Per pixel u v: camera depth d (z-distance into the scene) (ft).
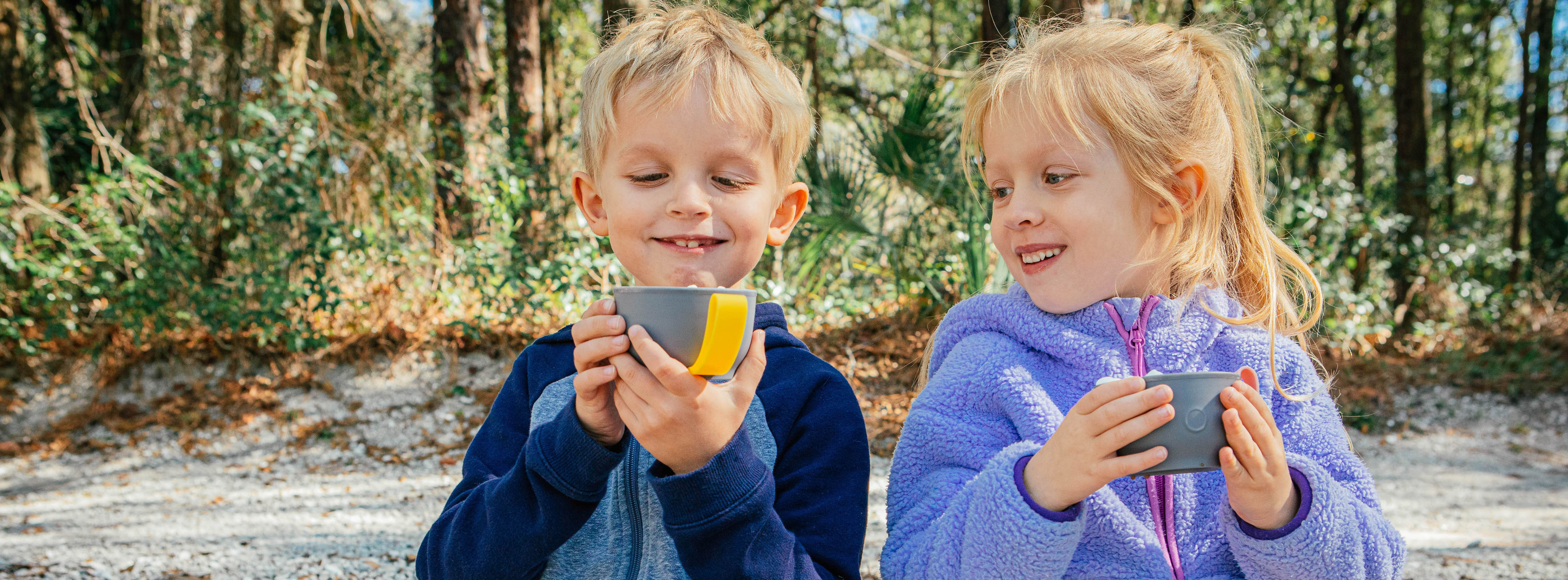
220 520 14.79
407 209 22.66
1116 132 4.27
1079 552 4.25
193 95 25.45
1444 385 23.67
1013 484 3.67
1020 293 4.85
